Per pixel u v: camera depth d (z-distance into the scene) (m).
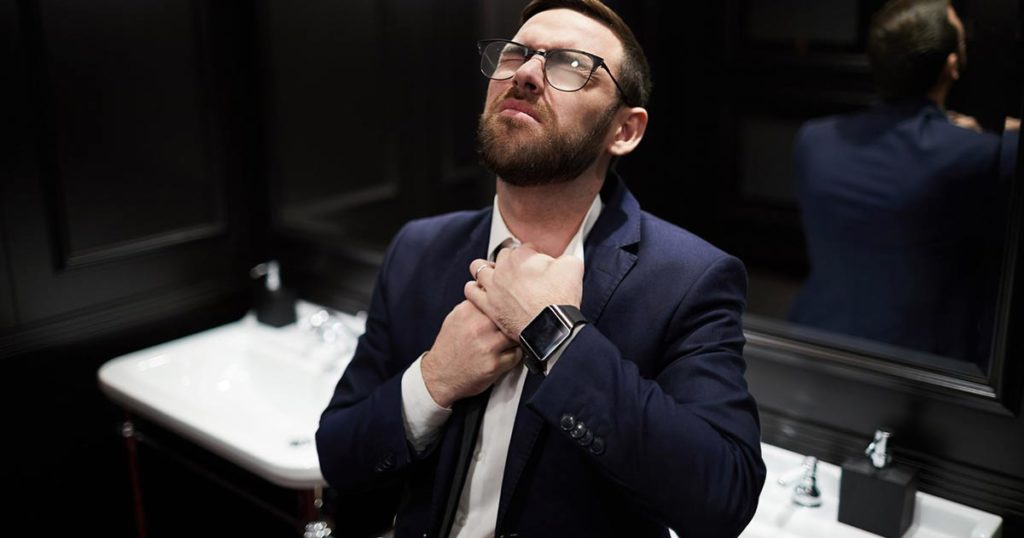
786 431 1.56
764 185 1.61
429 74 1.91
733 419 0.95
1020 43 1.26
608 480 0.98
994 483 1.36
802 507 1.42
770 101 1.56
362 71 2.02
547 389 0.93
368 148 2.07
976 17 1.32
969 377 1.37
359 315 2.17
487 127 1.01
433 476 1.09
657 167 1.64
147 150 2.06
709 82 1.59
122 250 2.05
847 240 1.53
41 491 2.00
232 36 2.18
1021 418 1.33
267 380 2.00
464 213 1.24
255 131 2.26
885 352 1.47
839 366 1.49
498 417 1.05
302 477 1.52
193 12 2.10
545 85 0.98
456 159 1.92
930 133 1.40
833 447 1.51
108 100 1.98
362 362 1.19
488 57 1.07
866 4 1.44
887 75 1.44
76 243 1.97
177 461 1.92
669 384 0.99
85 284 2.01
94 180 1.98
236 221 2.28
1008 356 1.31
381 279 1.24
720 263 1.04
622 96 1.03
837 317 1.56
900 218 1.46
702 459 0.90
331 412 1.16
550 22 1.03
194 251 2.21
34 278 1.92
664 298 1.03
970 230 1.38
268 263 2.35
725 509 0.91
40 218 1.91
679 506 0.91
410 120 1.97
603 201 1.13
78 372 2.02
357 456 1.08
